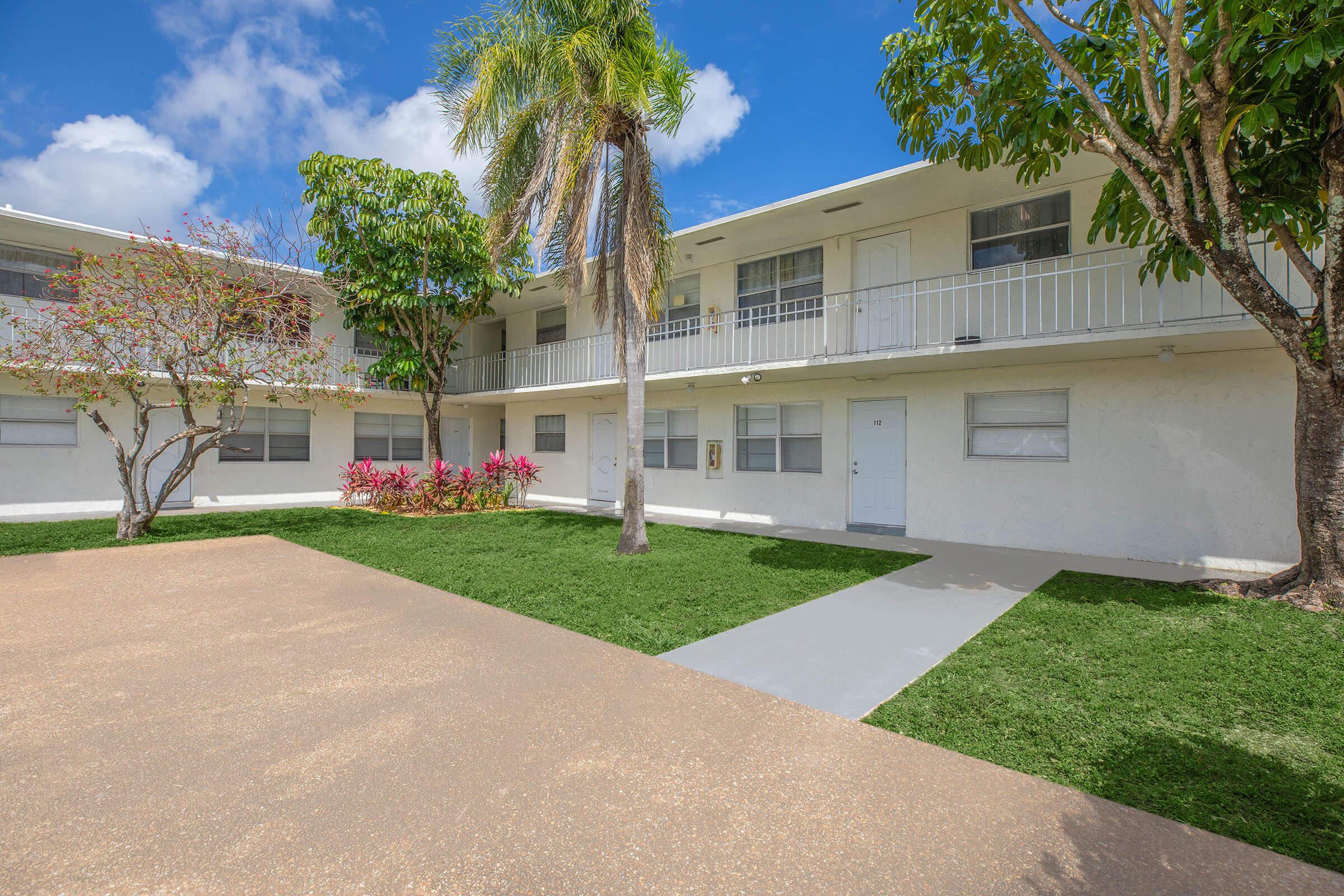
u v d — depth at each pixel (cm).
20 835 238
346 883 212
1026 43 606
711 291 1309
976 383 962
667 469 1386
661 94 867
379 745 312
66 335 943
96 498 1296
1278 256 749
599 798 266
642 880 215
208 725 333
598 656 446
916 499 1022
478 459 1897
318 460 1588
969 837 241
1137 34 505
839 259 1117
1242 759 304
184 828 243
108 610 559
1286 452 739
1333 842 240
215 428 1037
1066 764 300
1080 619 541
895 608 582
